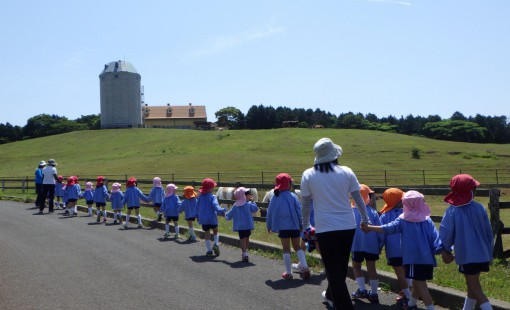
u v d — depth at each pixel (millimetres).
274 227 7160
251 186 14141
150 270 7742
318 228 4992
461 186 4867
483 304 4781
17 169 63656
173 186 11531
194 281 6969
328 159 5102
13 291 6539
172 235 11719
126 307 5738
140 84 116312
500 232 7488
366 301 5914
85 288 6645
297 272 7504
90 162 63250
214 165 50875
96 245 10289
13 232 12391
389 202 6059
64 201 18375
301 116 127062
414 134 114000
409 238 5215
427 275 5168
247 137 78125
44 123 126812
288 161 53188
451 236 4914
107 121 111875
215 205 8883
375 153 60938
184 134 90312
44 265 8211
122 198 14109
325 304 5750
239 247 9922
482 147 71062
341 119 125750
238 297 6094
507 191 28922
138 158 62188
